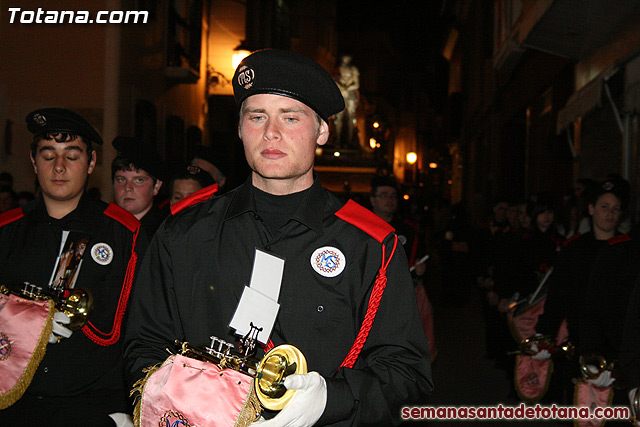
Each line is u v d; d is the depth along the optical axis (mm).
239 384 1807
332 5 36688
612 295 3812
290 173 1973
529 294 6320
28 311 2721
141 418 1854
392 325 1991
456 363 8062
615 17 7691
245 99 2004
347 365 1927
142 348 2033
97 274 2984
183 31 14453
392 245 2018
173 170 5047
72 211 3039
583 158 8742
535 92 13258
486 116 21859
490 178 20125
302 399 1716
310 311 1941
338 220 2039
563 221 8094
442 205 20000
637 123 6961
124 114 10570
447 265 12719
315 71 1956
